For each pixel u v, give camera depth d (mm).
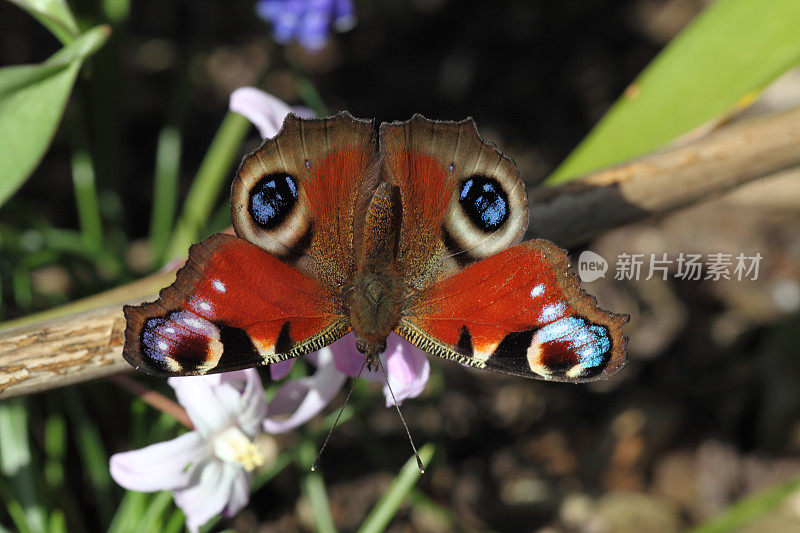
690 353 427
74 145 350
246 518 355
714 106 303
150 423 327
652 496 385
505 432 400
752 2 307
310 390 282
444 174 267
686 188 288
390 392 269
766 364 416
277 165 262
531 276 260
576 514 373
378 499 363
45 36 457
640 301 436
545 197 282
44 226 343
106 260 350
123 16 348
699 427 406
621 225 289
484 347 263
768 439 402
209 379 271
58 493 320
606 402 414
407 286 268
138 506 302
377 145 266
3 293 337
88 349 261
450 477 379
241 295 258
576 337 258
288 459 329
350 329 266
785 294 434
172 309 254
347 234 268
